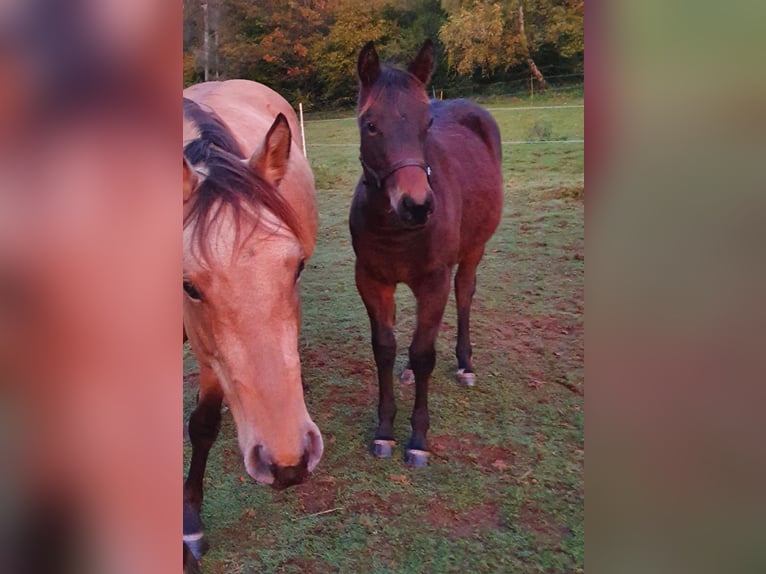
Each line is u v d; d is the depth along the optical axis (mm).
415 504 2248
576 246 2945
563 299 2893
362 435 2559
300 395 1466
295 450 1418
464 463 2406
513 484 2301
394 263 2277
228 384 1459
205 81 2822
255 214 1428
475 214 2676
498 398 2656
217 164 1477
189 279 1399
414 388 2779
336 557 2074
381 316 2447
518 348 2779
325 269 3105
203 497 2264
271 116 2592
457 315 2850
